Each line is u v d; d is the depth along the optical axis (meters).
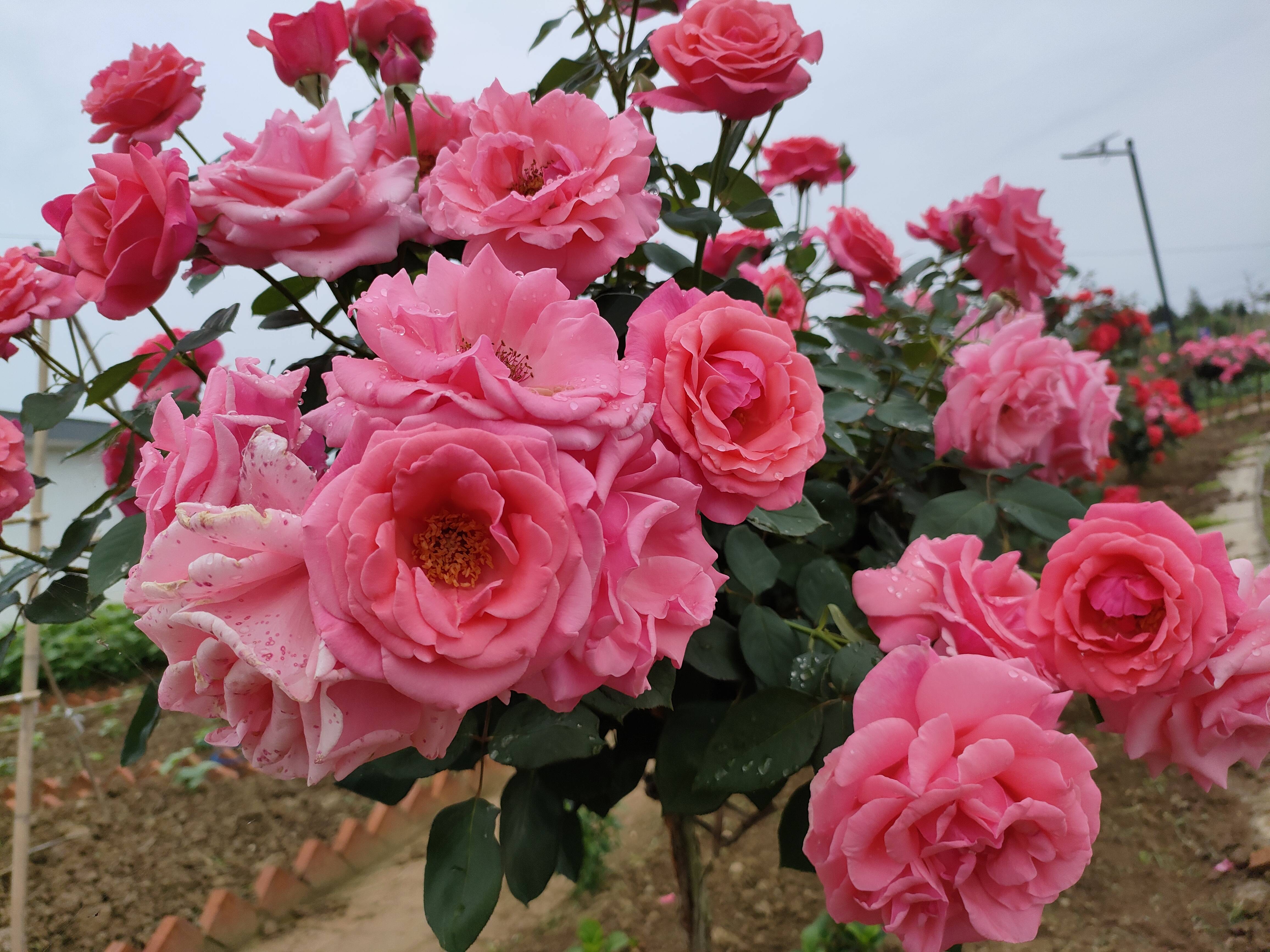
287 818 3.71
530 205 0.82
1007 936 0.80
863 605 1.01
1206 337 11.30
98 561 0.89
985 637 0.94
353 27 1.14
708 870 1.57
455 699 0.52
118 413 1.22
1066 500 1.33
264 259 0.87
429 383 0.58
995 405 1.36
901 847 0.78
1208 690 0.94
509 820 1.06
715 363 0.79
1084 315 6.86
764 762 0.96
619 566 0.60
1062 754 0.79
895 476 1.60
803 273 1.86
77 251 0.89
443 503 0.57
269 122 0.84
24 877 2.43
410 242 1.07
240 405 0.66
